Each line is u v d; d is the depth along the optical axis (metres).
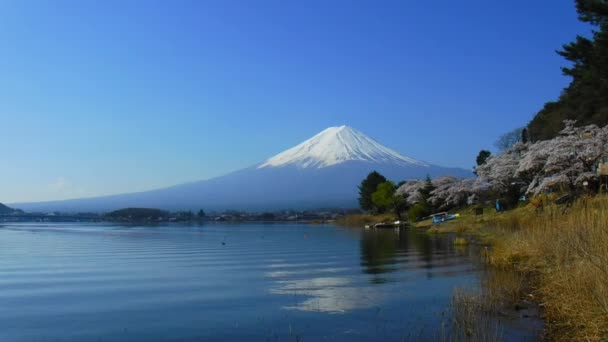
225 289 15.86
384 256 26.50
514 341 9.27
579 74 34.69
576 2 31.02
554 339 9.32
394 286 16.03
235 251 32.34
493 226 36.62
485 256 22.64
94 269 21.88
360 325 10.90
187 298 14.31
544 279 14.06
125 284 17.14
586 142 33.56
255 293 15.04
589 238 12.30
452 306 12.37
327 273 19.64
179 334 10.42
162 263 24.45
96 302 13.79
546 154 37.81
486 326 10.26
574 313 9.97
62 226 107.88
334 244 37.94
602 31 30.19
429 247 31.78
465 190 66.38
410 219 77.31
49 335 10.46
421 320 11.23
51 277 19.14
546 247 16.94
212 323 11.27
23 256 28.98
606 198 16.50
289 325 11.00
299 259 25.81
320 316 11.82
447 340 9.54
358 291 15.19
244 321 11.42
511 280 14.80
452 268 20.02
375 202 94.56
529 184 41.81
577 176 33.62
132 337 10.24
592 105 44.00
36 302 13.84
